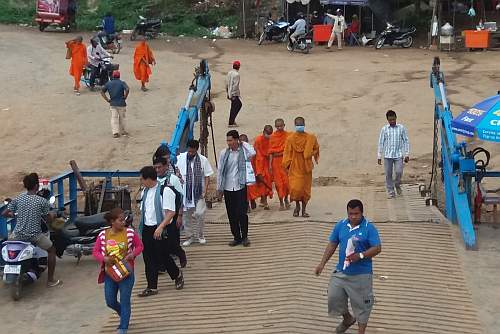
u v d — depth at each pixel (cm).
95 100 2594
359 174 1892
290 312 991
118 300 1078
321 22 3984
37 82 2856
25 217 1127
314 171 1930
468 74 2909
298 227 1346
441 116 1532
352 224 896
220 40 3972
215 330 962
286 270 1142
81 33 4019
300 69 3120
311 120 2350
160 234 1047
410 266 1165
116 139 2183
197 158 1271
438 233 1324
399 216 1449
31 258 1128
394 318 985
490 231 1348
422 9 4094
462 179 1352
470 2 3972
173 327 982
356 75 2966
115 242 957
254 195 1550
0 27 4162
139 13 4334
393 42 3672
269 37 3897
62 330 1008
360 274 891
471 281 1112
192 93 1570
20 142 2178
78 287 1161
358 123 2308
